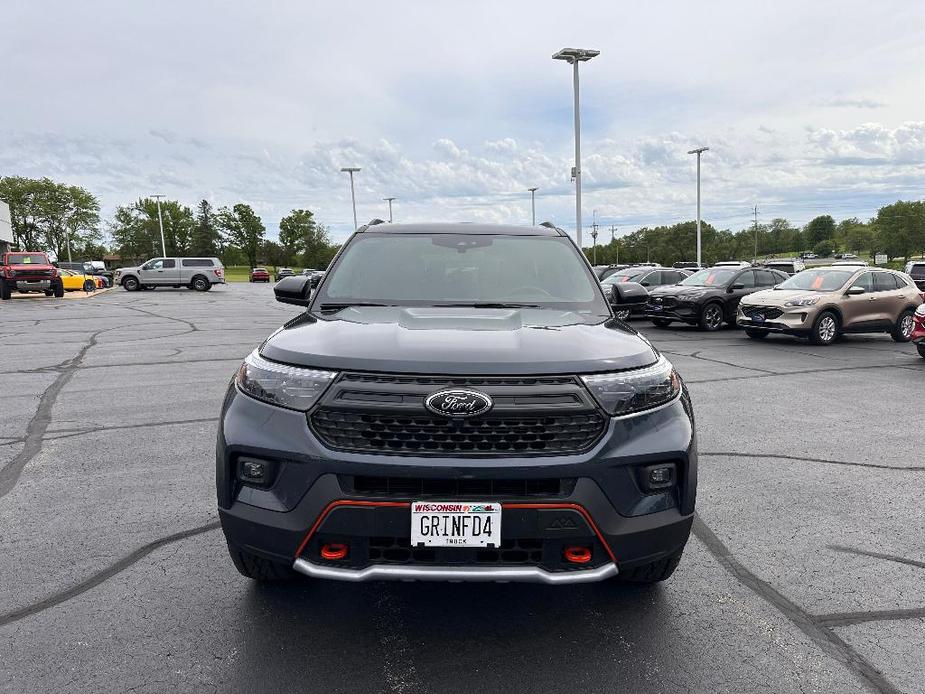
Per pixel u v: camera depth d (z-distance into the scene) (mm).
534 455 2266
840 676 2379
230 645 2537
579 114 25984
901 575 3172
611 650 2527
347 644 2555
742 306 13820
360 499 2248
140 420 6176
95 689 2262
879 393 7832
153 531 3625
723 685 2324
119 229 126375
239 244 123312
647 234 130000
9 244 59875
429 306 3322
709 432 5902
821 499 4203
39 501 4066
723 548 3471
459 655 2490
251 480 2406
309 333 2727
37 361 10094
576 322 3012
